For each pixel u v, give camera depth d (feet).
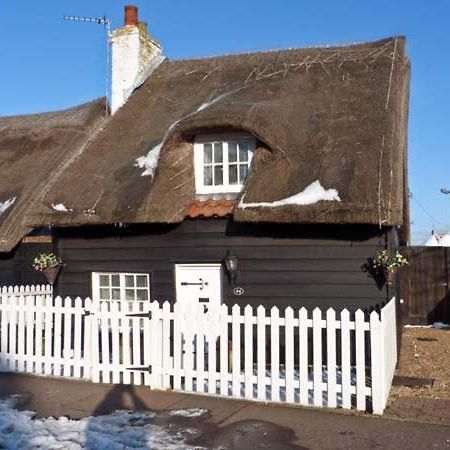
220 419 22.38
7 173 48.08
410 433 20.59
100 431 20.98
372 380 22.82
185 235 34.78
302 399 24.02
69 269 37.70
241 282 33.35
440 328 52.95
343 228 31.40
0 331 31.27
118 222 33.37
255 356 33.06
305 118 34.99
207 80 44.29
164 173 33.71
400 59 40.68
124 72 47.93
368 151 31.09
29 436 20.31
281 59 43.65
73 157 42.80
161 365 26.78
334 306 31.55
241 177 35.19
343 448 19.25
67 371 29.04
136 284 36.50
